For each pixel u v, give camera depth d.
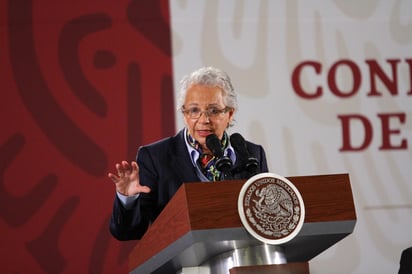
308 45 15.34
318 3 15.50
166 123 14.83
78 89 14.75
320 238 7.89
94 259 14.29
